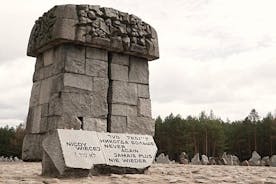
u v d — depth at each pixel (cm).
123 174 780
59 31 1179
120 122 1271
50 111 1199
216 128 5778
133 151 824
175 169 1044
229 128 6184
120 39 1289
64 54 1202
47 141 760
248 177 816
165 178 735
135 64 1359
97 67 1254
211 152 5762
